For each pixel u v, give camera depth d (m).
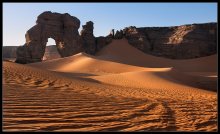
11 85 11.05
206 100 13.10
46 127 6.09
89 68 56.66
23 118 6.57
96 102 9.47
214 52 86.12
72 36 81.69
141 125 6.99
